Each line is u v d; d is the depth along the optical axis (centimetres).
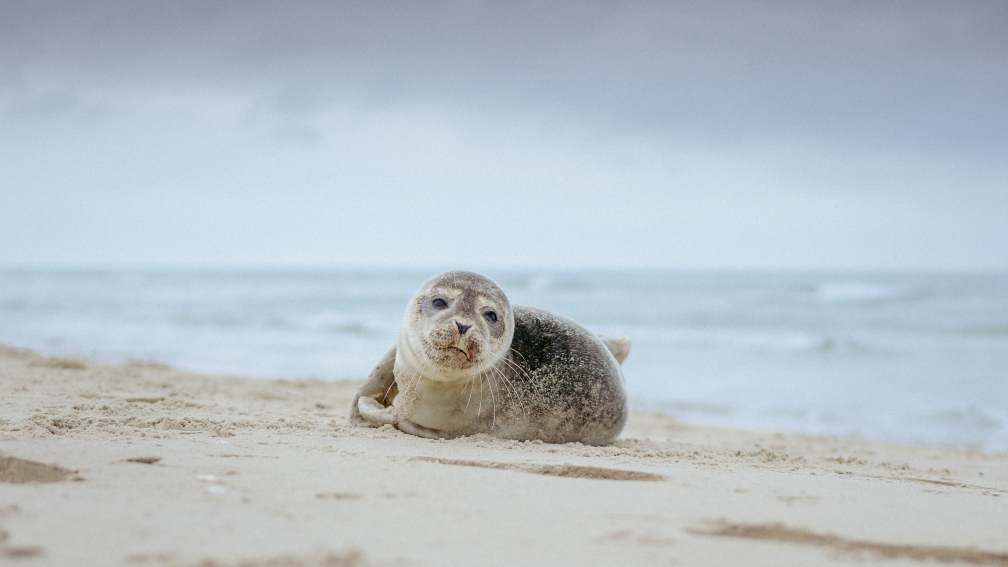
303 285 4647
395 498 327
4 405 597
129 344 1773
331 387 1104
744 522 306
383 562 238
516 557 255
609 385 592
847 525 311
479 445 522
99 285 4694
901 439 988
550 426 574
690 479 405
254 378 1139
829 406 1217
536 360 579
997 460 797
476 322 516
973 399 1264
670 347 1978
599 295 3616
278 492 326
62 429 460
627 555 262
